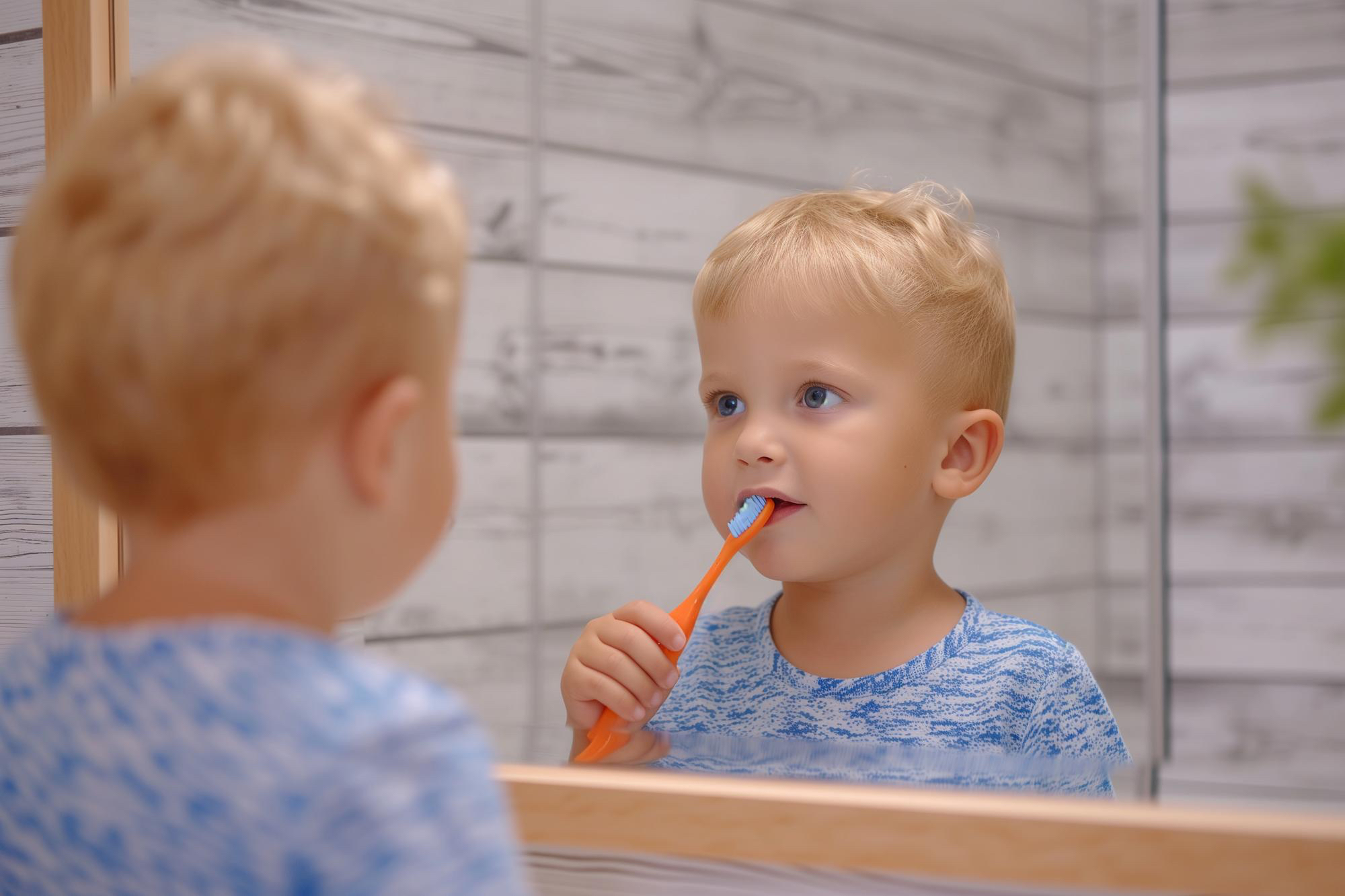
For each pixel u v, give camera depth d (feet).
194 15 2.49
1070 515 5.42
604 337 3.63
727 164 4.04
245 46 1.15
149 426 1.01
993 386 2.39
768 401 2.18
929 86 4.83
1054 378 5.41
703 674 2.40
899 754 1.69
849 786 1.39
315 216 1.01
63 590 2.32
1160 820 1.24
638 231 3.75
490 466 3.34
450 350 1.15
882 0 4.63
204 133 1.01
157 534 1.08
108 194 1.02
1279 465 4.13
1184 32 4.12
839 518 2.13
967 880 1.30
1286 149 4.00
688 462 3.66
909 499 2.21
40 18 2.36
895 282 2.19
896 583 2.26
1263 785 1.44
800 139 4.30
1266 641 4.12
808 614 2.32
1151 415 4.17
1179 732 4.15
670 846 1.42
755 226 2.31
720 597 2.90
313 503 1.06
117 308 0.99
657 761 1.61
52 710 1.03
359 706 0.99
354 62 2.95
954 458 2.31
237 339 0.99
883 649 2.26
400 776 0.97
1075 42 5.53
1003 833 1.29
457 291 1.16
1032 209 5.30
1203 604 4.21
